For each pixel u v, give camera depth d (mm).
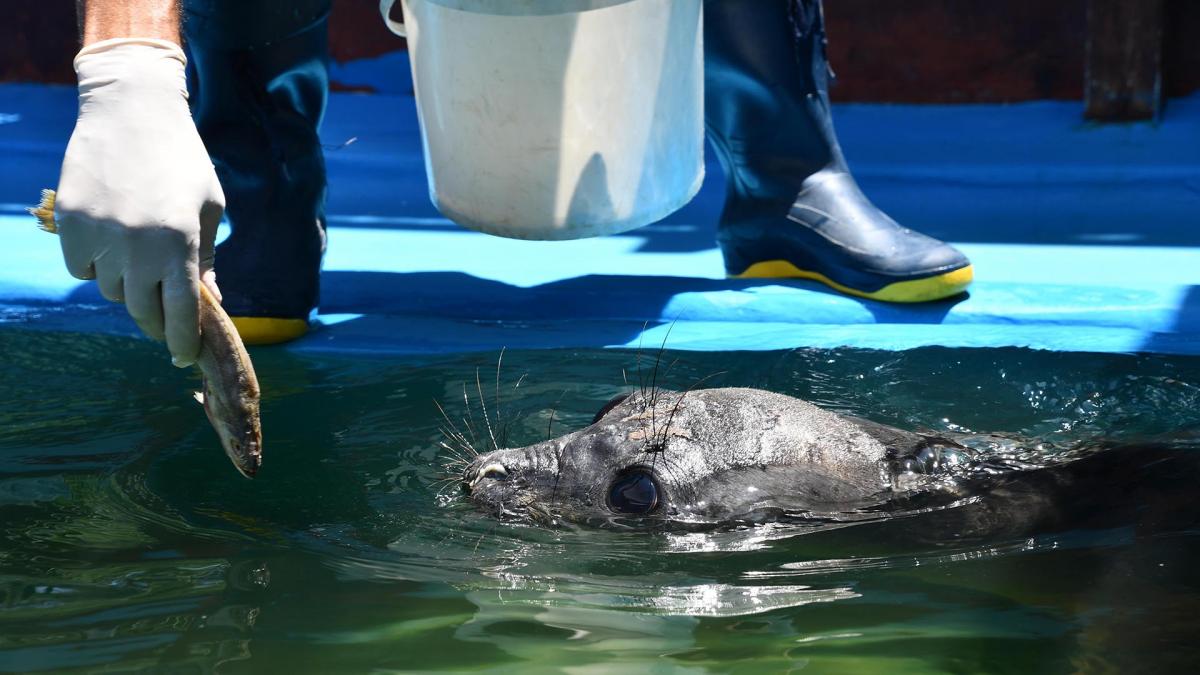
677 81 4609
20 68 9672
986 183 7625
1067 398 4484
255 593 2979
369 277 6203
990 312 5527
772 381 4711
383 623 2814
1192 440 3875
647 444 3451
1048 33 8664
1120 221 6895
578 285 6020
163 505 3562
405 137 8703
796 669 2598
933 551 3170
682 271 6355
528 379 4781
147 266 2844
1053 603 2877
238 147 5387
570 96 4344
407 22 4609
